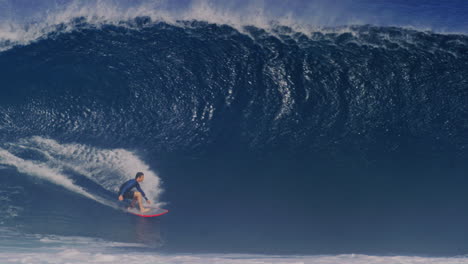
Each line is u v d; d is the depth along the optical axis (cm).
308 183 949
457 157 999
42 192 879
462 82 1116
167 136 1057
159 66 1170
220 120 1091
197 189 927
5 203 829
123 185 859
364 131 1055
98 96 1116
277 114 1094
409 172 972
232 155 1016
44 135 1043
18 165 941
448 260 621
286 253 718
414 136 1041
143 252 675
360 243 786
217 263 575
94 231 766
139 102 1111
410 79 1123
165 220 836
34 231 739
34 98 1109
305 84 1128
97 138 1044
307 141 1042
